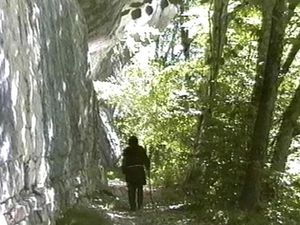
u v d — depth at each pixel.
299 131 14.82
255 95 13.80
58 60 10.64
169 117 17.61
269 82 12.76
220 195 13.25
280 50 12.77
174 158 18.08
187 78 17.38
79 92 13.56
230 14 15.38
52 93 9.72
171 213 13.59
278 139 14.49
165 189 17.66
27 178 7.44
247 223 12.22
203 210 13.03
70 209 9.74
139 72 23.25
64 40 11.74
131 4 20.02
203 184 13.50
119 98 24.06
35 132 7.96
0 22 6.43
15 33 7.18
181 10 20.66
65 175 10.67
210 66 15.25
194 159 14.74
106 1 17.92
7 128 6.45
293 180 13.68
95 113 17.20
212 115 13.95
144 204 15.63
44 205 8.12
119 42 24.77
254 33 14.95
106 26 19.45
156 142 18.62
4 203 6.17
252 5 13.89
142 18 21.11
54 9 10.66
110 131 26.94
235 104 13.87
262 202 12.91
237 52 15.11
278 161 14.40
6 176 6.31
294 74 15.61
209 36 16.03
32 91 7.92
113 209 13.87
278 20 12.66
